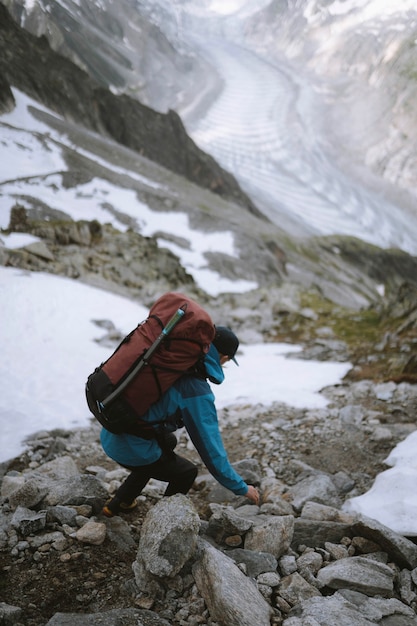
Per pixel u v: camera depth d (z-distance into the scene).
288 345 13.57
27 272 14.59
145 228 53.38
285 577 3.58
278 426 7.24
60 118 104.94
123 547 3.80
